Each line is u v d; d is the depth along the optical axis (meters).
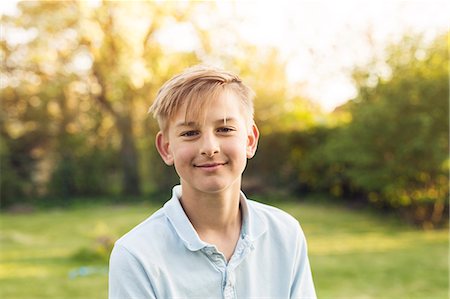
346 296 5.12
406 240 7.98
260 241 1.41
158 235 1.31
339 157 10.57
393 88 8.84
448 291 5.28
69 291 5.36
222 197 1.32
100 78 14.39
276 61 14.38
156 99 1.33
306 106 14.31
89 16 13.52
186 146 1.26
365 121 9.09
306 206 11.77
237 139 1.28
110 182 14.95
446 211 9.30
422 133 8.62
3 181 13.07
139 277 1.26
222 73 1.30
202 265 1.32
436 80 8.54
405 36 8.95
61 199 13.93
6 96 14.12
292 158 13.16
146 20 14.20
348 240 8.02
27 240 8.45
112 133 15.27
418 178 9.02
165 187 14.52
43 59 13.51
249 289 1.37
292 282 1.46
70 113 14.60
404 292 5.27
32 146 14.12
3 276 6.01
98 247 6.80
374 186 9.50
